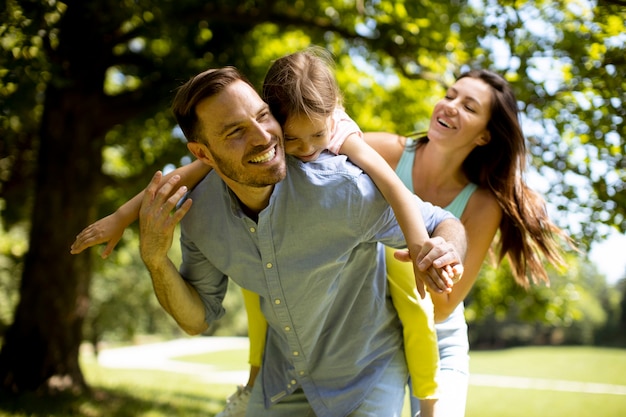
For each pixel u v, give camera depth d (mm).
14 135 8250
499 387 17453
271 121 2184
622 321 38188
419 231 2250
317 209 2299
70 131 8328
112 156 12508
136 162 10977
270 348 2846
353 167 2332
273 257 2393
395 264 2660
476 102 3154
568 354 31109
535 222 3342
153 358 26031
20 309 8305
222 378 16953
